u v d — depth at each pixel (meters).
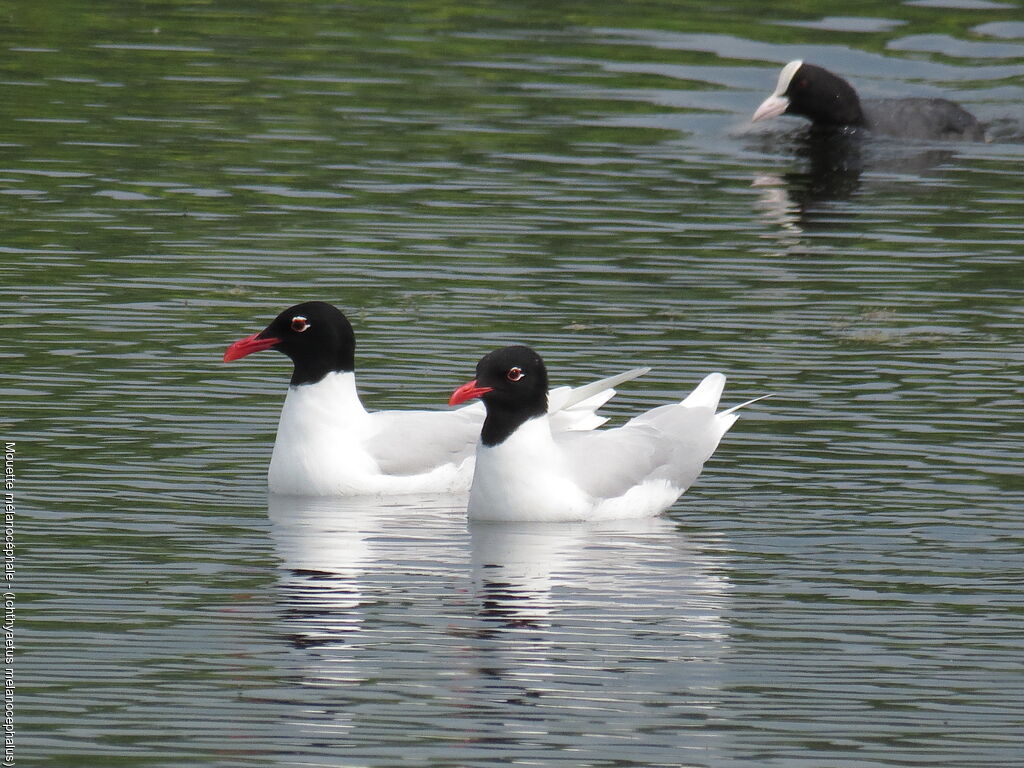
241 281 19.81
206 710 10.98
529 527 14.64
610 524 14.70
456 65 30.22
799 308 19.44
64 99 27.31
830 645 12.05
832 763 10.45
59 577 12.96
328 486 15.33
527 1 34.34
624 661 11.76
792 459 15.54
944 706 11.16
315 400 15.39
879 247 21.97
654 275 20.50
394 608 12.61
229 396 16.81
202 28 31.95
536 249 21.36
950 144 28.39
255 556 13.62
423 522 14.76
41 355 17.42
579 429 15.76
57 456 15.26
